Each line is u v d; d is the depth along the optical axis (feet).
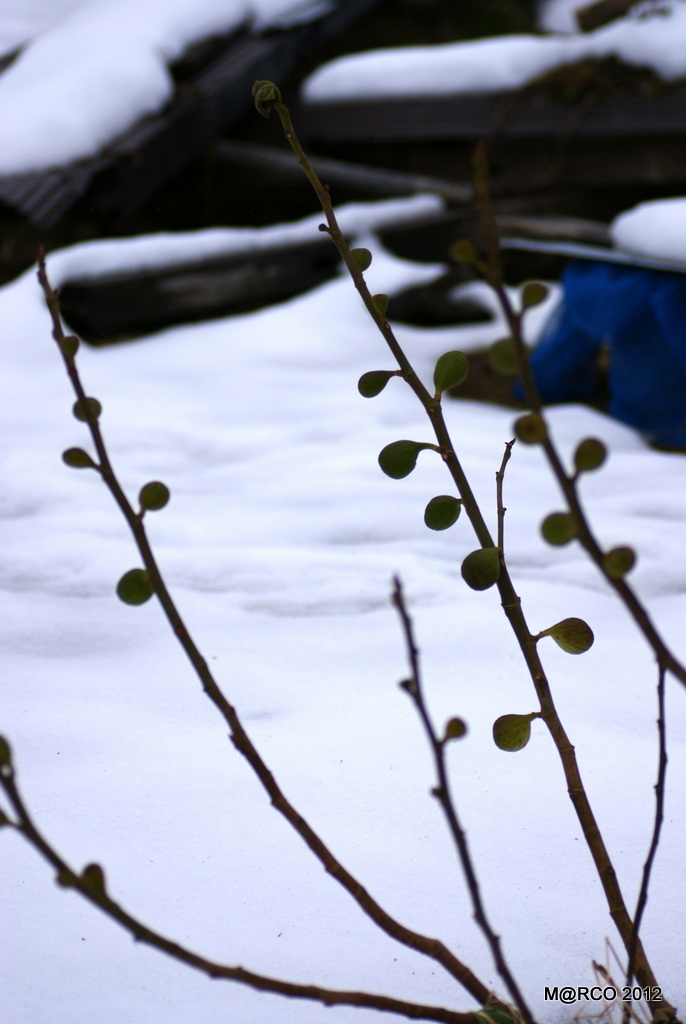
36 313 17.51
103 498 10.92
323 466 12.14
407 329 19.95
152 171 20.66
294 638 7.57
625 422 14.66
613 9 20.85
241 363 17.37
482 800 6.04
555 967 5.32
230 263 19.56
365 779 6.14
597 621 7.98
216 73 22.59
